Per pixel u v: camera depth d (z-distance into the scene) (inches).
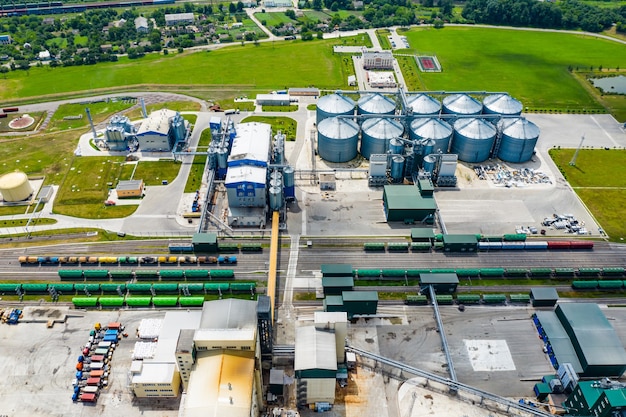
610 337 5098.4
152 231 6879.9
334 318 4692.4
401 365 4894.2
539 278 6176.2
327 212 7278.5
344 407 4662.9
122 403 4685.0
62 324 5472.4
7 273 6171.3
